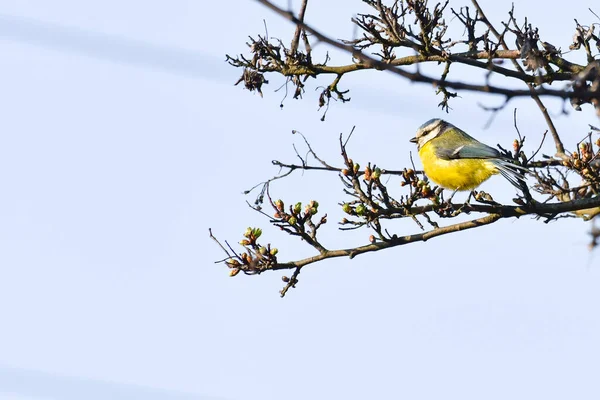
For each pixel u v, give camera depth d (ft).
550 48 45.32
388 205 40.81
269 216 41.37
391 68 22.00
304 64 48.91
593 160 42.93
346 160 40.52
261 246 41.29
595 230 27.71
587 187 43.98
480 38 46.50
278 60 49.29
